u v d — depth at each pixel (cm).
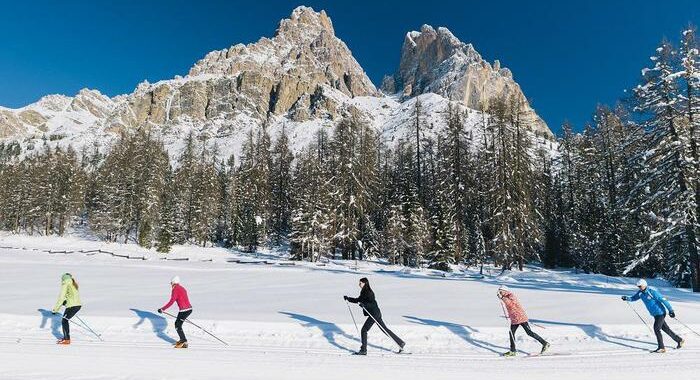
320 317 1357
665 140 2541
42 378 774
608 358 992
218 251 5544
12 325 1227
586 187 4625
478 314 1450
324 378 815
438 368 901
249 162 6719
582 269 4281
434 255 4144
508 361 966
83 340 1098
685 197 2469
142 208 5878
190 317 1312
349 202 4666
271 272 3138
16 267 2989
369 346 1093
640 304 1609
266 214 5841
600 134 4281
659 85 2583
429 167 5509
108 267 3178
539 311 1498
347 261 4591
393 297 1853
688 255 2725
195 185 6384
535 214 4000
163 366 870
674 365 930
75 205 7006
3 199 7375
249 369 862
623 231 3794
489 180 3984
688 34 2545
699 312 1462
